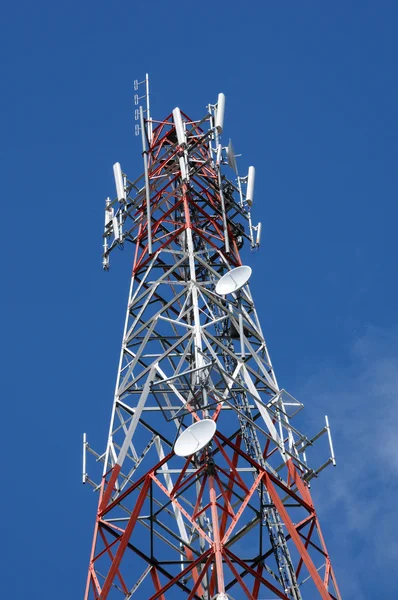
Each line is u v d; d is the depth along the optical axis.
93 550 41.00
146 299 48.50
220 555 37.41
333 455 43.38
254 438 44.41
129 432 43.50
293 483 43.38
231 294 48.84
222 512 44.06
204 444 40.28
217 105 55.47
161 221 52.31
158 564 41.31
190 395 43.69
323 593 38.94
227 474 40.75
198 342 44.06
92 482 44.03
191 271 47.75
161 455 45.09
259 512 41.69
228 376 43.22
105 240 55.25
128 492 41.56
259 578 38.22
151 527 41.81
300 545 39.72
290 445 43.97
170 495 40.31
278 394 44.88
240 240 53.75
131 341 48.44
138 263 52.03
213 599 36.47
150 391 44.50
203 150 56.69
